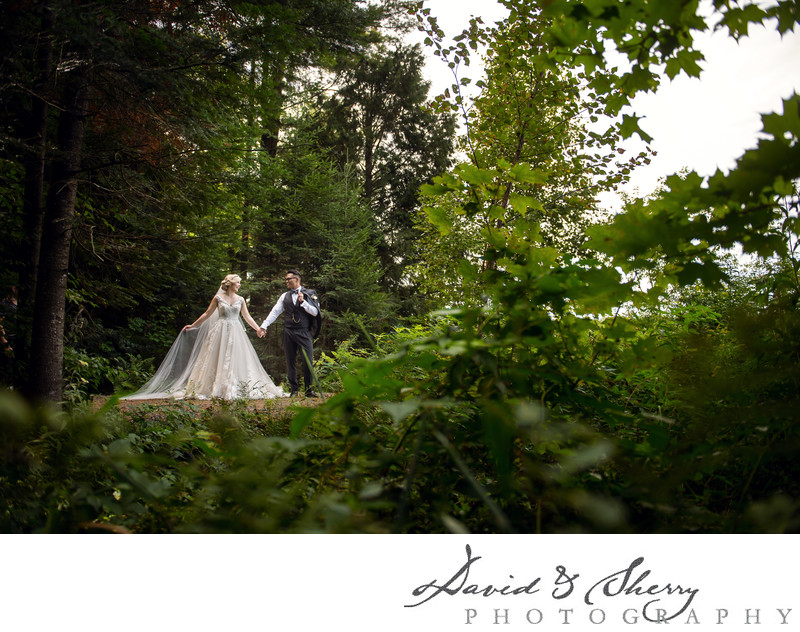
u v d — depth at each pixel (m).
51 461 0.60
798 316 0.85
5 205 5.30
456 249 5.52
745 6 0.92
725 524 0.64
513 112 5.22
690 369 0.90
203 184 5.74
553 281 0.86
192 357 8.08
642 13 1.03
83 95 4.77
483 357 0.66
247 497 0.60
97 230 6.15
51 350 4.73
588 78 1.41
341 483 0.70
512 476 0.65
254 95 5.29
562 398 0.92
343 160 25.64
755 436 0.75
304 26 5.34
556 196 5.88
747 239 0.78
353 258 19.17
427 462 0.78
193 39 4.30
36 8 2.99
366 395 0.74
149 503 0.66
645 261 0.86
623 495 0.67
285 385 8.55
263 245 18.41
